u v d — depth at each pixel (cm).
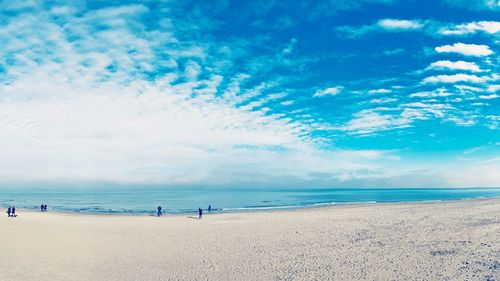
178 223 4138
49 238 2802
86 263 2066
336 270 1945
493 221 3538
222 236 3119
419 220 3906
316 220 4250
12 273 1789
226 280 1791
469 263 1972
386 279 1773
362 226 3594
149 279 1792
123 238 2981
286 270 1962
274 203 10775
